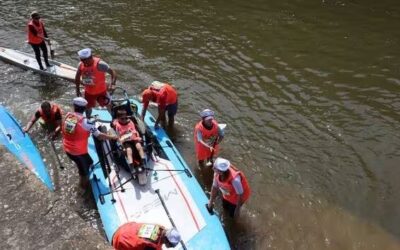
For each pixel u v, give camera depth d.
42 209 4.71
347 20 15.94
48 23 15.70
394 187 9.23
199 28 15.45
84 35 14.95
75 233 4.54
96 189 8.33
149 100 9.78
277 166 9.70
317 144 10.31
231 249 7.89
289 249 7.94
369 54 13.92
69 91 12.22
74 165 9.58
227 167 7.34
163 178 8.42
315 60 13.63
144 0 17.59
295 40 14.74
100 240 4.54
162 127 10.71
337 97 11.96
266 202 8.82
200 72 12.99
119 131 8.59
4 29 15.35
